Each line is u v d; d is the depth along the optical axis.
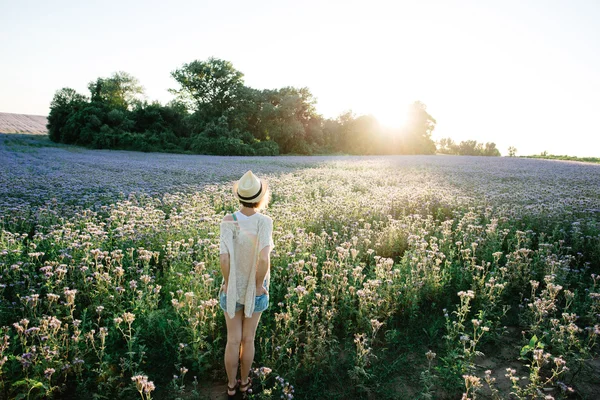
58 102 65.38
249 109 66.00
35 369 3.76
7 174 17.00
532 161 45.41
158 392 3.87
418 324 5.12
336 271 6.07
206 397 3.81
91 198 12.11
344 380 4.12
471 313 5.37
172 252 6.60
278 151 59.75
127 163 27.75
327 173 22.47
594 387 3.97
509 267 6.25
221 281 5.82
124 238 7.29
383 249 7.77
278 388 3.89
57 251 6.75
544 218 9.16
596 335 4.30
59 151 41.59
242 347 3.75
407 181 19.08
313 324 4.68
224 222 3.60
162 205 11.82
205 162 31.86
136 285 5.27
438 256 6.71
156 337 4.66
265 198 3.72
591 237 7.50
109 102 75.62
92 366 4.11
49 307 4.72
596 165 37.25
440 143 97.75
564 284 6.02
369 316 4.88
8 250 6.45
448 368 4.14
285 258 6.65
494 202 11.67
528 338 4.80
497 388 3.96
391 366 4.28
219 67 65.50
